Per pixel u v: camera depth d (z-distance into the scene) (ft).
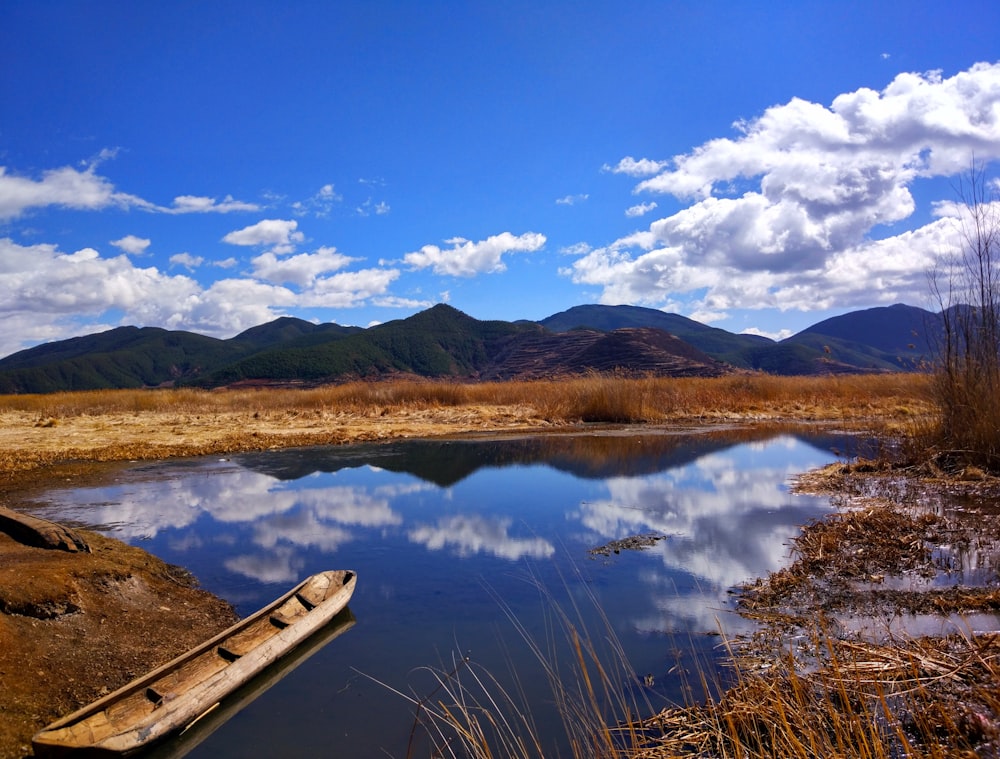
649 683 15.55
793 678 12.31
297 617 18.81
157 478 42.14
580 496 35.86
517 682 15.96
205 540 28.58
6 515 24.21
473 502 35.01
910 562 22.36
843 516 28.63
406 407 84.07
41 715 14.53
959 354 37.65
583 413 74.79
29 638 16.78
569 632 18.60
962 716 11.49
